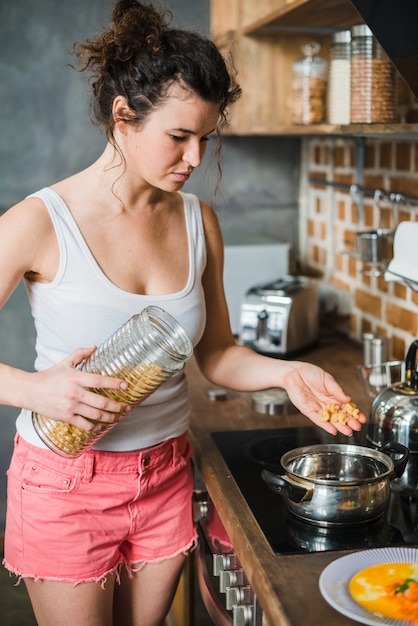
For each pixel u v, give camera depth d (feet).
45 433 4.55
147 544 5.17
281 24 8.34
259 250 9.40
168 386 5.01
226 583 4.71
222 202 11.23
